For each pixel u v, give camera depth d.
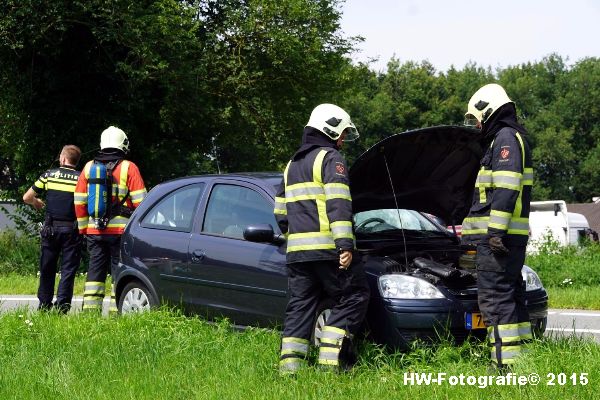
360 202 8.55
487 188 6.88
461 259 8.16
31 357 7.57
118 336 8.04
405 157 7.98
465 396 5.91
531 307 7.59
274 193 8.16
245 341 7.61
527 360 6.48
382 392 6.13
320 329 7.39
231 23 27.38
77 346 7.86
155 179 28.69
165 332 8.02
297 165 6.91
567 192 90.25
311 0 28.58
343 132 6.95
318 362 6.83
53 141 26.19
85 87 26.39
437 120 83.69
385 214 9.08
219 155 34.25
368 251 8.02
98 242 10.05
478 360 6.98
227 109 27.36
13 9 23.62
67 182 10.67
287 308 6.95
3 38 23.83
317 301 6.98
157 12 25.52
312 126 6.95
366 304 6.88
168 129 28.42
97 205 10.00
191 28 25.83
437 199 8.73
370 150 7.71
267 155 30.25
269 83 29.08
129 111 26.20
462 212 8.84
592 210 57.88
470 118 7.07
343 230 6.58
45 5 23.55
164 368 7.00
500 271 6.79
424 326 7.07
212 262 8.30
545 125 92.31
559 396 5.75
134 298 9.26
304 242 6.76
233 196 8.53
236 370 6.85
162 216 9.16
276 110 29.42
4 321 9.02
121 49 25.70
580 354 6.55
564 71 102.31
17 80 25.53
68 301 10.59
